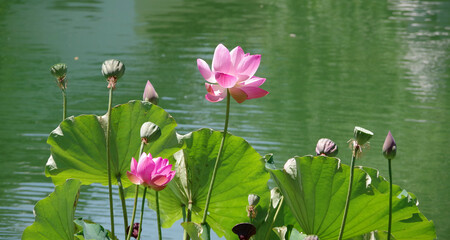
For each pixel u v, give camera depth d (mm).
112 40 12523
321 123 7656
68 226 1728
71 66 10055
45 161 5875
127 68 10117
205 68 1539
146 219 4445
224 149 1791
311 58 12023
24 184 5211
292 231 1676
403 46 13789
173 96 8492
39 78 9219
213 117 7578
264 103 8469
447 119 8273
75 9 16500
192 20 15711
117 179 1829
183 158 1820
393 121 8055
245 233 1550
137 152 1816
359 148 1440
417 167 6371
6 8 16047
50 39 12312
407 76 10859
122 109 1786
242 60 1499
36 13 15516
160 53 11547
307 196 1660
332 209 1667
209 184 1816
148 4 18297
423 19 18094
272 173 1657
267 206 1822
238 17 16844
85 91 8547
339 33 15203
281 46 13086
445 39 14914
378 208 1657
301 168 1633
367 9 19984
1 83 8797
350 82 10188
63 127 1782
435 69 11516
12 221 4348
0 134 6621
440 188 5785
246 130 7102
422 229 1712
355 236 1717
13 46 11477
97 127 1795
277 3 20344
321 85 9844
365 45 13789
